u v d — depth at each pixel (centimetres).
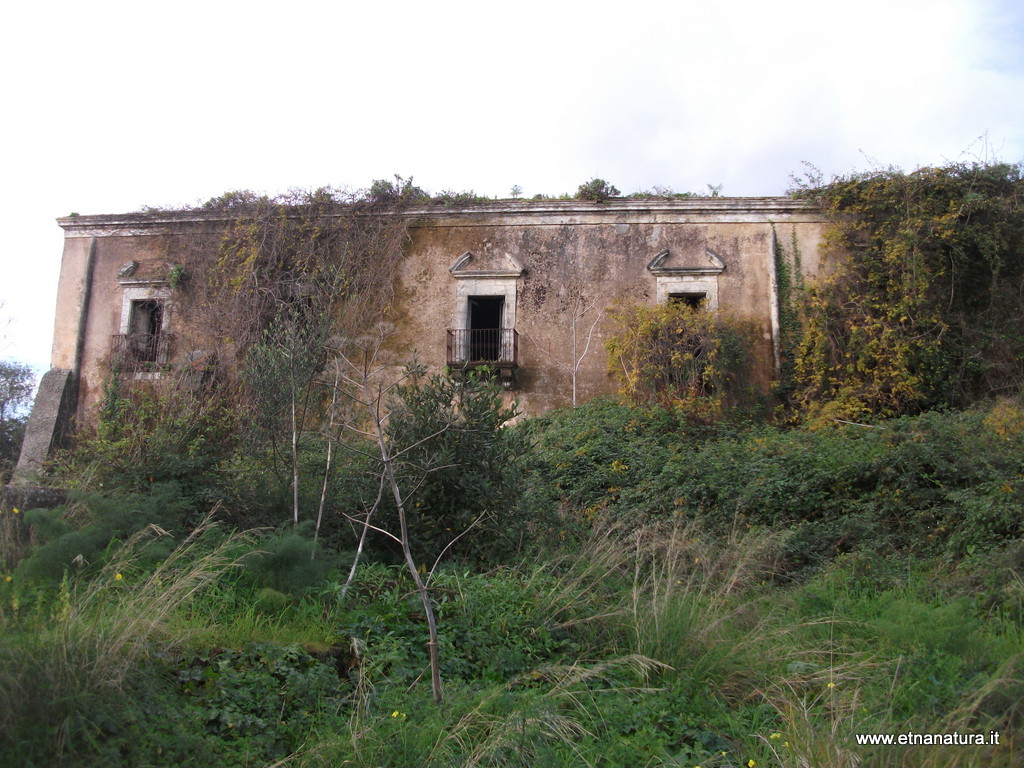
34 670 376
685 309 1633
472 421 845
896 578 782
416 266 1784
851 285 1653
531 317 1741
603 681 559
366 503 804
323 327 920
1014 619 657
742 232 1730
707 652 577
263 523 788
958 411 1473
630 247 1748
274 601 582
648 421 1473
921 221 1595
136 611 475
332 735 435
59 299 1886
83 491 710
